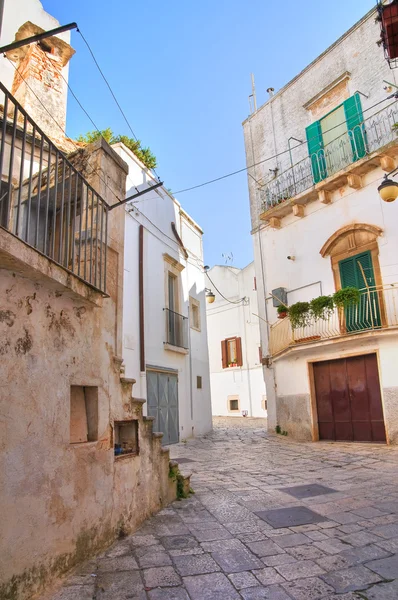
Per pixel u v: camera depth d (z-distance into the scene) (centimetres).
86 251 420
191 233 1753
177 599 297
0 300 294
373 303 1116
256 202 1575
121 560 366
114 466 428
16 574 279
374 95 1223
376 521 457
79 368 387
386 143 1155
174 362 1389
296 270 1380
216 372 2759
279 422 1388
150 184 1352
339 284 1244
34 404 317
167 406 1288
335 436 1188
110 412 436
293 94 1485
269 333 1465
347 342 1134
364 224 1173
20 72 1001
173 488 569
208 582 323
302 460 886
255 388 2511
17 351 305
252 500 565
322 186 1255
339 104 1317
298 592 306
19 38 1006
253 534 430
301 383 1286
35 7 1148
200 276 1805
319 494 586
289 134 1483
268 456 959
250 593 306
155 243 1348
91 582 323
